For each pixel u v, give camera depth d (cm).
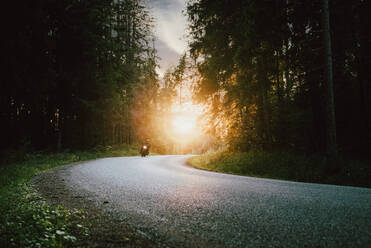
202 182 656
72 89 1848
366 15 1140
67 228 289
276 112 1328
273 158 1162
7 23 1204
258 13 1187
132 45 2827
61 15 1691
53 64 1728
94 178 711
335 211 353
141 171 914
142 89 3431
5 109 1458
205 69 1478
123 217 336
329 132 950
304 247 229
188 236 264
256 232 272
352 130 1317
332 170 875
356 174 808
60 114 1909
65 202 423
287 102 1350
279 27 1221
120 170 933
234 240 250
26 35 1323
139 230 285
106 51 2097
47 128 1900
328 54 997
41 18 1352
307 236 256
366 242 236
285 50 1313
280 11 1201
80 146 2183
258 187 577
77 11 1739
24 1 1244
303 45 1232
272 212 352
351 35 1169
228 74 1448
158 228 291
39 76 1436
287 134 1323
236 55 1265
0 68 1230
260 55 1311
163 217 334
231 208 376
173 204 404
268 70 1354
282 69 1403
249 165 1175
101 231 282
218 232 275
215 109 1558
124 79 2525
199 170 1079
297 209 367
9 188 561
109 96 2162
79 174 801
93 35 1839
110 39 2142
